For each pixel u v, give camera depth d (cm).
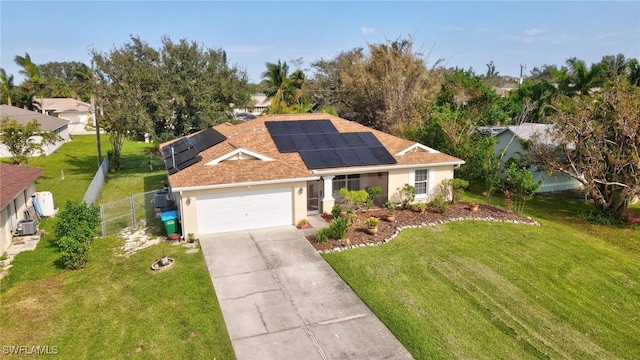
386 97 3922
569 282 1421
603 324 1183
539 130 2762
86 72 6975
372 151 2180
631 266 1566
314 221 1934
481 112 3566
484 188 2808
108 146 4997
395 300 1253
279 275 1395
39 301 1241
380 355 1001
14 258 1575
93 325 1116
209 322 1119
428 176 2220
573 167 2211
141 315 1155
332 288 1316
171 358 978
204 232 1752
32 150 3075
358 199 1916
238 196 1770
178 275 1385
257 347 1021
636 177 1973
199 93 3356
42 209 2081
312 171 1938
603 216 2148
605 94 2047
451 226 1920
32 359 981
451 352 1020
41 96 6981
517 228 1934
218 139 2311
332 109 4541
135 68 3102
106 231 1836
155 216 2053
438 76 4022
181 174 1756
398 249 1631
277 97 5134
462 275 1434
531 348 1056
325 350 1016
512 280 1415
